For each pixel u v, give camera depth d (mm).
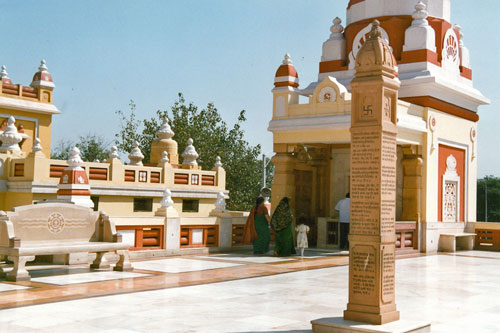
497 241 20984
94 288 9516
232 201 41469
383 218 6797
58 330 6426
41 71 27922
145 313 7520
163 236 15062
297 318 7391
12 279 10180
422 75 19031
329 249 18719
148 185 21266
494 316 7941
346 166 20234
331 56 22016
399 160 19109
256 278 11312
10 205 18000
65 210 11375
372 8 21078
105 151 49719
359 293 6789
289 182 19203
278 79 18859
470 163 22000
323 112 17719
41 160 17688
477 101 21859
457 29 22484
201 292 9391
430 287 10742
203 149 40281
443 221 20078
